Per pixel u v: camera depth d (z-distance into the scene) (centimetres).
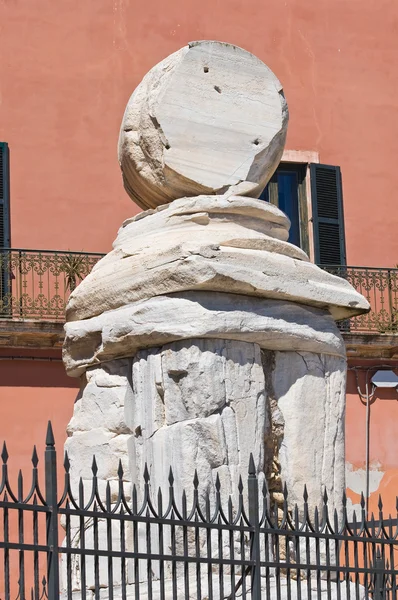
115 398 1025
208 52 1051
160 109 1030
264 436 996
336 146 2902
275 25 2894
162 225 1022
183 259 959
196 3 2833
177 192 1041
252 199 1028
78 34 2745
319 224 2845
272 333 990
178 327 961
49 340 2584
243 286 972
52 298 2631
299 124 2884
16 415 2542
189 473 957
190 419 966
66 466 782
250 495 856
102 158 2722
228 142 1043
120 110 2745
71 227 2684
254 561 846
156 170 1039
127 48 2770
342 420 1041
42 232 2664
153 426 988
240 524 843
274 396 1014
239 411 976
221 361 971
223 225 1016
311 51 2912
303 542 995
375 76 2952
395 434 2792
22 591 747
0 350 2561
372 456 2766
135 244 1020
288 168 2880
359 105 2933
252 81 1062
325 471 1023
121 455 1014
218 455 960
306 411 1019
